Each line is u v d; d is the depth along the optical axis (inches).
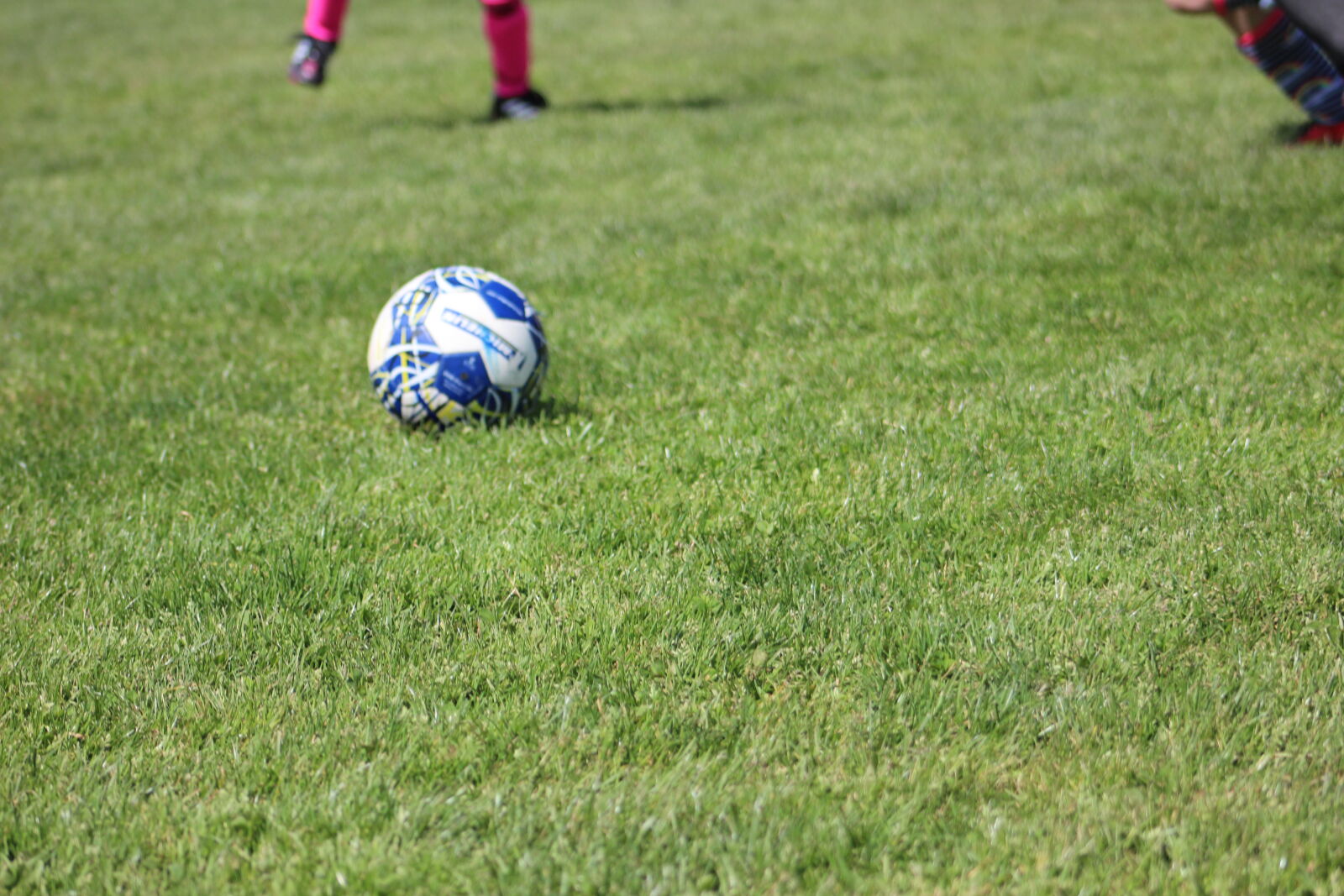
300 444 307.3
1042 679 192.4
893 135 645.9
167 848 163.5
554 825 164.4
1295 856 151.4
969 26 1024.9
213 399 346.0
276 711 192.9
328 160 689.0
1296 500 241.4
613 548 245.3
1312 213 429.1
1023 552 232.5
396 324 302.4
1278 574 215.5
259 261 493.0
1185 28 943.0
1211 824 158.1
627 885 153.1
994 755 176.2
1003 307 375.6
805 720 185.9
